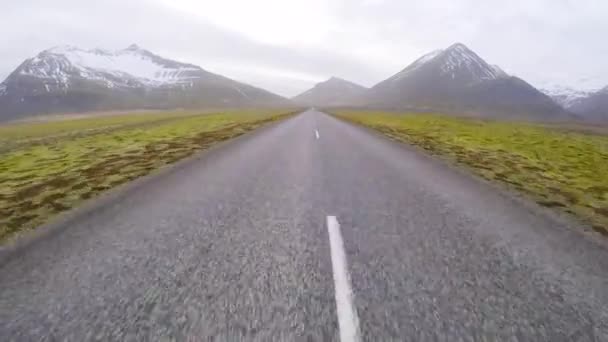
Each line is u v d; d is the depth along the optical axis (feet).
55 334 8.75
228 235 15.05
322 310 9.66
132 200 20.42
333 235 15.10
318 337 8.68
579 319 9.60
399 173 29.12
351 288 10.77
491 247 14.17
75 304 9.91
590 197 23.48
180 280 11.17
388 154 40.14
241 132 67.56
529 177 30.09
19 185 24.52
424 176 28.14
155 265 12.21
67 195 21.61
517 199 21.89
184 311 9.57
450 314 9.64
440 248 13.93
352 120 123.75
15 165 34.35
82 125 166.71
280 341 8.52
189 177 26.84
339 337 8.68
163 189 23.03
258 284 10.94
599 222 17.85
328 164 32.76
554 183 27.96
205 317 9.34
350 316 9.44
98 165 32.42
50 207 19.08
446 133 78.18
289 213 18.16
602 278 11.83
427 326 9.14
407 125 104.83
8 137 113.80
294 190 22.94
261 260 12.63
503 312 9.81
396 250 13.64
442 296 10.47
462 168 32.81
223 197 21.11
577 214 19.15
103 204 19.61
